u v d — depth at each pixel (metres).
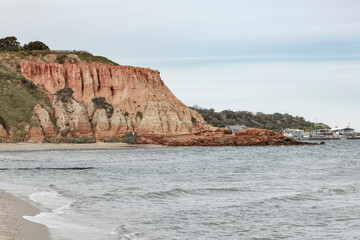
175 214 22.91
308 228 20.31
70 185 34.00
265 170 50.50
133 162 61.97
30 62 123.94
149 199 27.45
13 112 105.06
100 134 114.75
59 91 120.50
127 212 23.09
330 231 19.78
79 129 111.25
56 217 20.42
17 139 99.81
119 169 50.06
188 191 30.97
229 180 39.38
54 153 82.19
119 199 27.11
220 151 95.69
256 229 20.02
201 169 51.22
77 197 27.30
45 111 109.50
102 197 27.61
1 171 45.34
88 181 37.44
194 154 84.81
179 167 53.78
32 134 102.94
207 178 41.09
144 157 74.50
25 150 90.62
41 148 94.81
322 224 21.12
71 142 107.06
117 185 34.59
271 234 19.17
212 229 19.86
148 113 122.38
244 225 20.73
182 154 84.62
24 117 105.00
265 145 122.25
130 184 35.47
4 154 77.56
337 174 45.03
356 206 25.56
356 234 19.25
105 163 59.34
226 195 29.53
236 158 73.62
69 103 117.81
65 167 51.72
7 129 100.19
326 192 30.84
